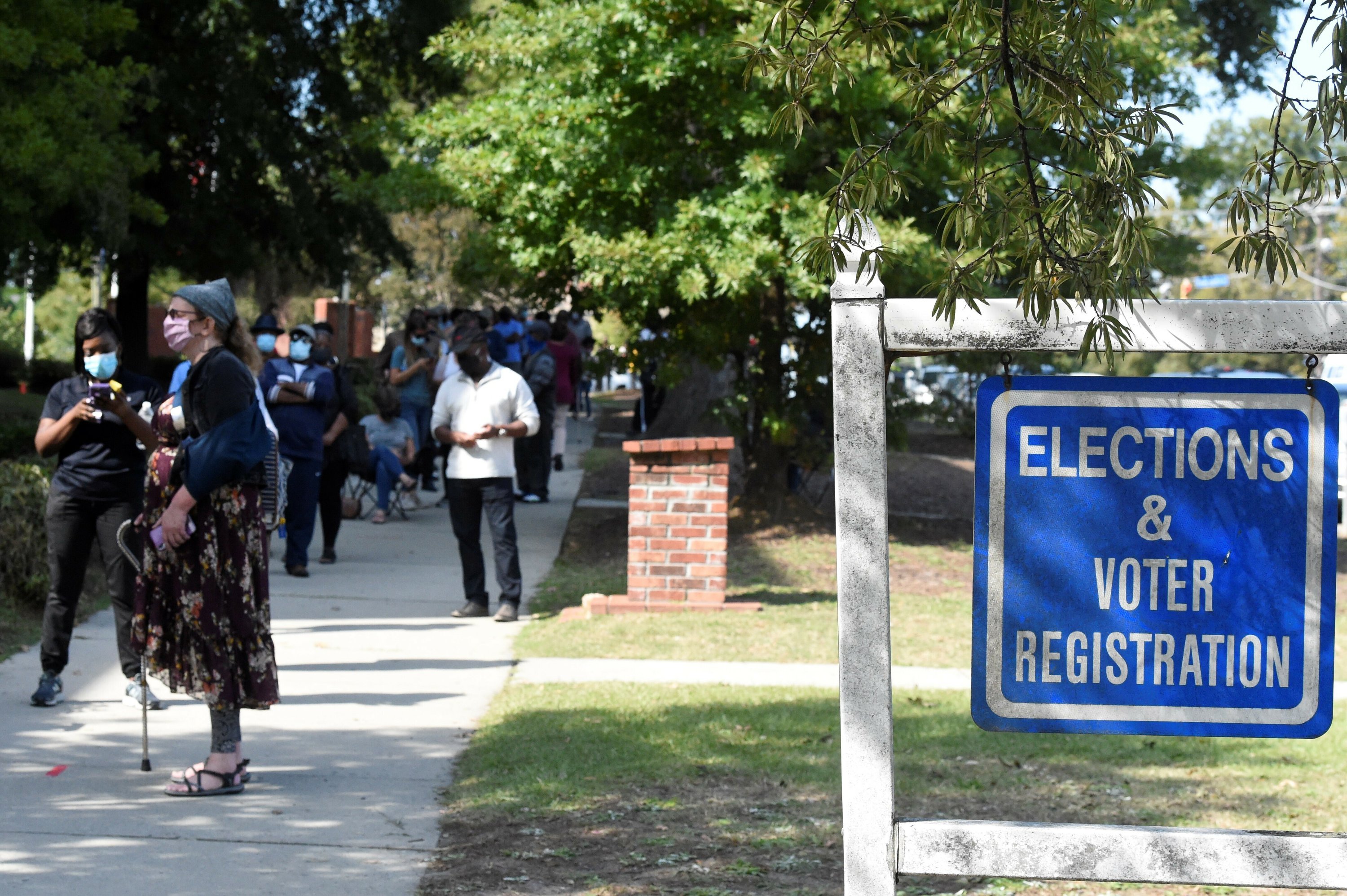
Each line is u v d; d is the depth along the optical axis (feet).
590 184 43.98
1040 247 8.93
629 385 146.61
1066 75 9.27
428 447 58.18
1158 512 9.12
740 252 40.24
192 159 85.71
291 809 17.62
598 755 20.26
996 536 9.20
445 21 86.07
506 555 32.45
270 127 84.58
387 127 53.06
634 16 40.91
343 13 87.76
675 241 41.16
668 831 16.79
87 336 21.36
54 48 51.55
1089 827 8.82
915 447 78.38
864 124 40.57
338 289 104.01
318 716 22.81
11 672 24.93
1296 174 9.38
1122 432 9.12
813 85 10.02
